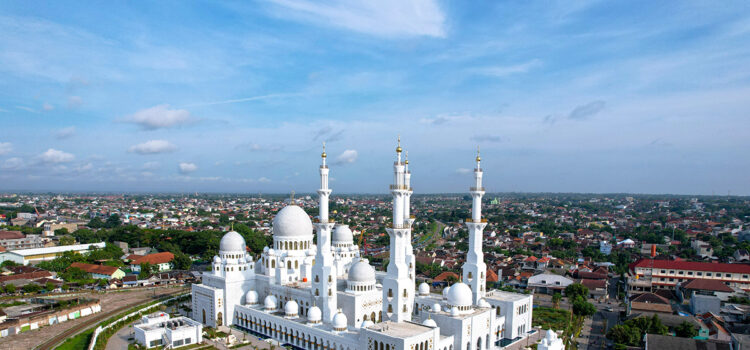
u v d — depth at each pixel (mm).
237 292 156000
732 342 119938
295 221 159125
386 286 129125
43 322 157875
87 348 134125
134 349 132125
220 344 135625
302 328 129500
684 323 142250
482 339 124000
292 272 157250
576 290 187000
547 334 115500
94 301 177500
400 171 127188
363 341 110250
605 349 136125
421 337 105125
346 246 183625
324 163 139250
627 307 177125
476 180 140750
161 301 189125
